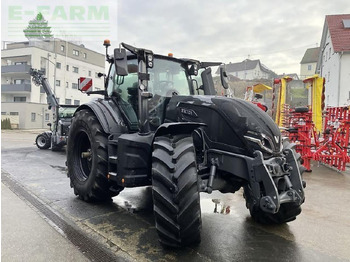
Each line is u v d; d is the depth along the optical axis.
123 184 3.21
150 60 3.33
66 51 36.09
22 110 29.89
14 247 2.74
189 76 4.14
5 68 32.59
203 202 4.27
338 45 21.28
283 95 10.39
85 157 4.24
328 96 24.55
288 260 2.59
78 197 4.36
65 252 2.66
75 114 4.43
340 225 3.46
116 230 3.17
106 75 4.46
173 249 2.73
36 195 4.45
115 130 3.77
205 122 3.16
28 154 8.94
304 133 6.83
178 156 2.59
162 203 2.55
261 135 2.84
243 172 2.86
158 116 3.61
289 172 2.93
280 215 3.26
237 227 3.32
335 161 7.19
